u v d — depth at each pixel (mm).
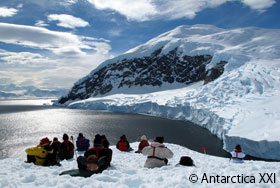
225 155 21906
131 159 10336
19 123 45156
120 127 37906
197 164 7820
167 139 28734
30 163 6457
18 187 3969
